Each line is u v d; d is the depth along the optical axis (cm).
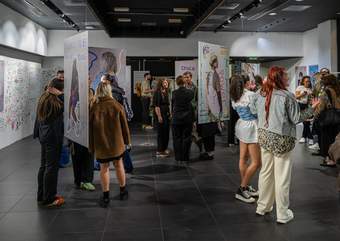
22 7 859
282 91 354
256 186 494
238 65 1027
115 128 416
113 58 624
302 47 1286
